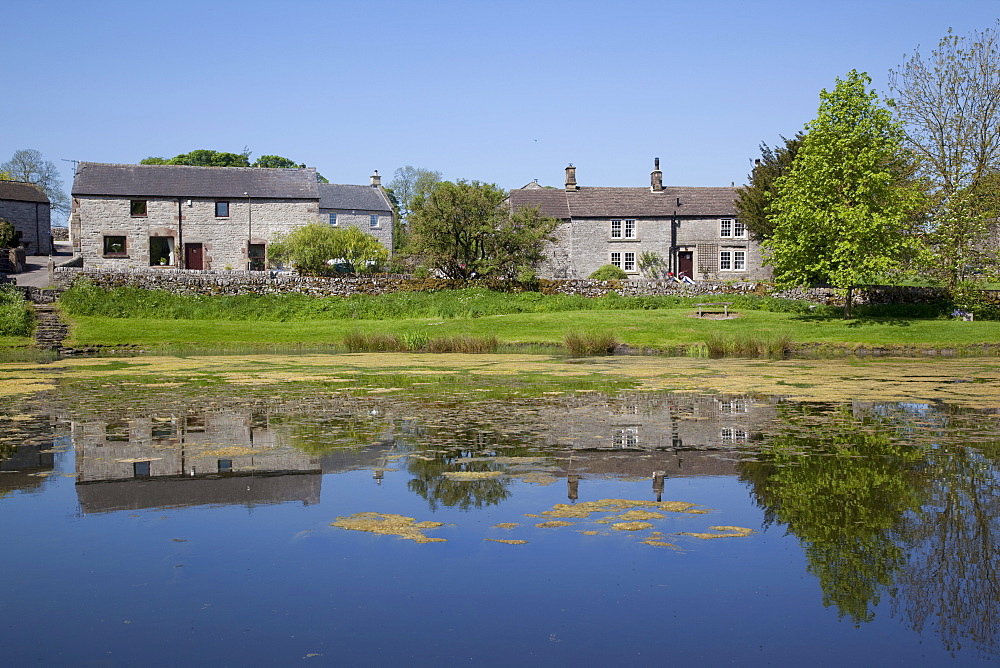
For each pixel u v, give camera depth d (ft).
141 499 25.25
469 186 121.49
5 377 60.59
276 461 30.30
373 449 32.48
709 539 21.33
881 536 21.54
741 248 152.15
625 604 17.33
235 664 14.74
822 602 17.44
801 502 24.71
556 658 14.97
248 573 19.08
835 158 97.25
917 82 106.63
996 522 22.71
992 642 15.55
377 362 73.46
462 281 120.88
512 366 68.90
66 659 14.93
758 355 79.87
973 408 43.27
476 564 19.58
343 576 18.88
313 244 125.18
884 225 95.25
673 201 154.71
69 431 36.63
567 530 22.06
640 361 73.72
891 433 35.83
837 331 91.76
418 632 16.03
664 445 33.22
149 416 41.04
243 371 65.21
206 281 114.42
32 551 20.57
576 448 32.65
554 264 151.94
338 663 14.76
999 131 103.04
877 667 14.64
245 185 140.46
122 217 133.59
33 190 172.24
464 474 28.30
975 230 104.42
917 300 109.60
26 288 108.58
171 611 17.06
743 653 15.16
